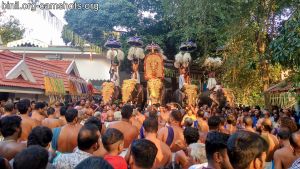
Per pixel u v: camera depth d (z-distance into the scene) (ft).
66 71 70.95
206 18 62.75
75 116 18.02
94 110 40.81
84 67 88.02
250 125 24.17
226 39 63.52
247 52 53.31
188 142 15.81
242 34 52.95
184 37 68.64
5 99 51.26
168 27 87.61
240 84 61.31
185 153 15.17
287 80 35.01
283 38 28.89
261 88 58.29
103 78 85.81
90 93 75.77
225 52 62.08
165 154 15.84
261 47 50.16
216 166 9.73
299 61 29.04
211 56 70.85
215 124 18.95
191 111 35.19
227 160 9.56
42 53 87.45
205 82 73.31
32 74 56.70
